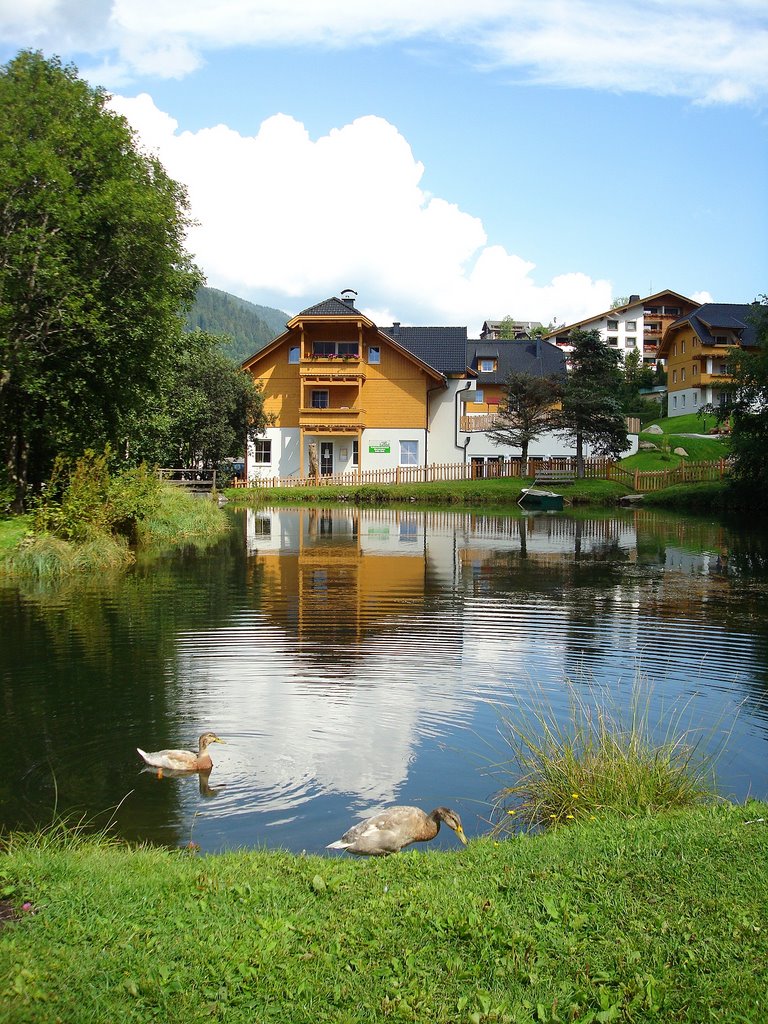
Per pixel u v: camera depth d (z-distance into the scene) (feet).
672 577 69.26
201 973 14.24
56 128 76.69
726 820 20.77
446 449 201.16
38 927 15.67
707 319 249.34
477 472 192.85
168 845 22.07
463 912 16.02
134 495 88.89
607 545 93.56
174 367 129.08
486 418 203.31
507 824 23.35
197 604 55.52
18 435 90.02
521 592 61.26
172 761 27.14
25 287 75.82
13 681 36.88
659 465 188.14
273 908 16.48
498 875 17.85
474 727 31.42
